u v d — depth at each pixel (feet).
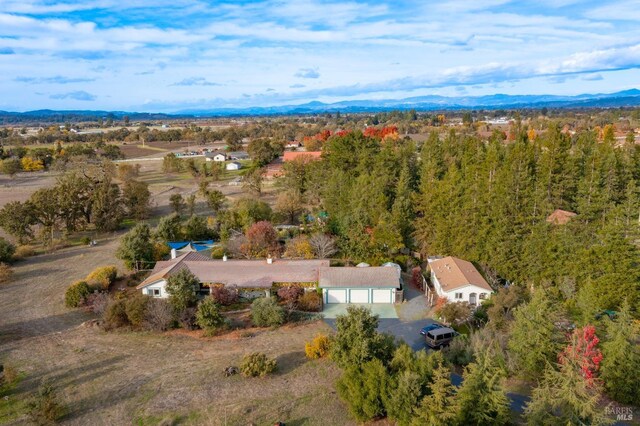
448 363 98.58
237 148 584.81
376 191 210.79
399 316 147.64
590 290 124.98
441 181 200.95
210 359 120.78
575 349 86.84
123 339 132.57
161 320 136.87
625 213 147.95
